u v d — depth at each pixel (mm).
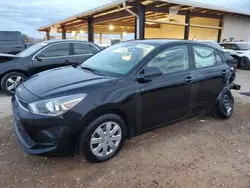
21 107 2520
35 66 5676
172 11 9305
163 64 3150
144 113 2957
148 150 2988
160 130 3635
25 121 2383
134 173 2498
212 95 3873
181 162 2732
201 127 3807
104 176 2438
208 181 2398
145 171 2539
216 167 2650
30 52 5848
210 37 13531
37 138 2400
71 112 2367
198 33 14336
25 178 2373
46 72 3312
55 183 2311
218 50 4160
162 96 3086
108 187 2271
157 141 3248
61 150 2434
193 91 3492
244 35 14414
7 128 3518
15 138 3199
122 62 3146
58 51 5965
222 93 4051
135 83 2812
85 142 2510
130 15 9305
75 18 12250
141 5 8469
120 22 14219
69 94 2410
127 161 2727
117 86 2680
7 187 2230
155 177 2439
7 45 8914
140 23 8648
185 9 9953
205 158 2838
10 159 2695
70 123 2371
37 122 2340
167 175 2480
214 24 13141
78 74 3008
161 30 16312
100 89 2568
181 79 3270
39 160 2699
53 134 2377
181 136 3438
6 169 2508
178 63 3334
